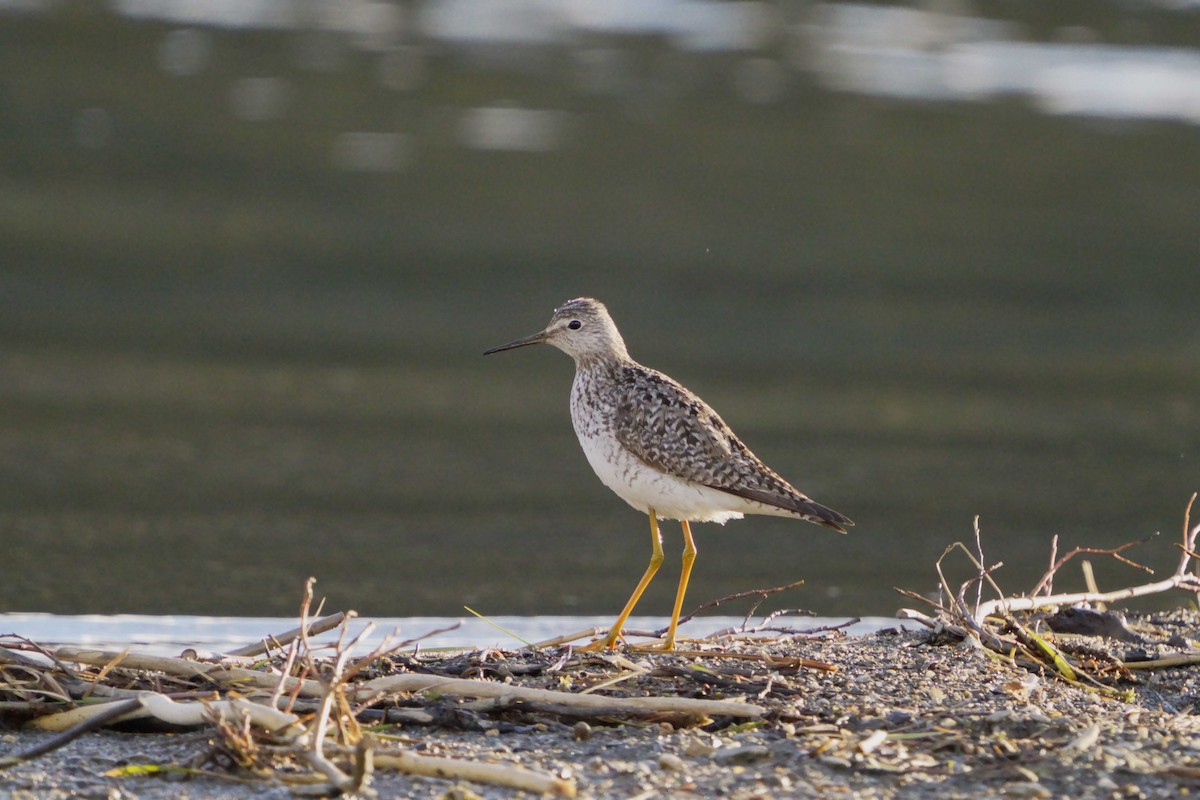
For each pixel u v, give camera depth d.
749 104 30.58
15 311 19.59
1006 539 13.41
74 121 27.16
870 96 31.23
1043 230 25.11
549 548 12.92
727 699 7.18
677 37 34.25
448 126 28.61
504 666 7.71
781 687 7.49
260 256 22.38
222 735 6.49
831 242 24.33
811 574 12.41
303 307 20.80
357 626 9.94
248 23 33.44
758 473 9.14
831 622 10.45
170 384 17.47
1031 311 21.75
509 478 15.09
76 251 21.95
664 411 9.20
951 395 18.23
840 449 16.03
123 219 23.39
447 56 32.38
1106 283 22.97
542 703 7.07
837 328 20.70
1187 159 28.30
